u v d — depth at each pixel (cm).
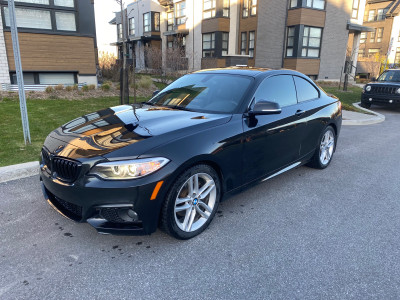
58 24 1185
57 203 292
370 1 4028
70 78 1279
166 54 1803
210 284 236
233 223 328
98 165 249
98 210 256
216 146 294
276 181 453
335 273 252
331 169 514
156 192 254
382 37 3919
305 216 348
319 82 2111
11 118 709
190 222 292
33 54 1145
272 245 290
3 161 458
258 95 359
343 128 897
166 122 304
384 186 444
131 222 261
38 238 291
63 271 247
